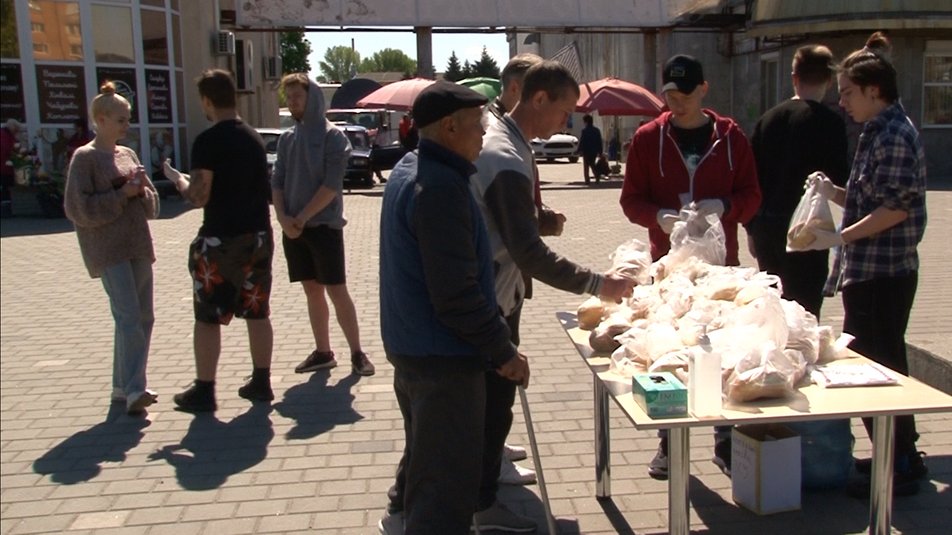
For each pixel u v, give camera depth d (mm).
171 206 19422
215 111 5566
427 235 2922
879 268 4207
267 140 23141
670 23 27547
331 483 4641
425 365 3057
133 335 5695
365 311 8742
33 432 5430
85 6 20031
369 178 24672
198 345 5723
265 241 5746
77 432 5426
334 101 38594
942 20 21531
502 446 4059
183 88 22797
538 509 4301
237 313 5836
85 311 8797
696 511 4211
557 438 5195
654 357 3412
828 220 4215
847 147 5012
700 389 2994
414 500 3148
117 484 4664
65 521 4246
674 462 3197
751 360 3176
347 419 5598
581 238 13758
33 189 17406
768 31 23406
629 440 5145
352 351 6559
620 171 29422
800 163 4957
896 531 3945
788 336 3482
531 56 4102
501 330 2992
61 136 19984
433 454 3100
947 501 4223
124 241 5605
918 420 5266
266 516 4273
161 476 4762
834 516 4109
